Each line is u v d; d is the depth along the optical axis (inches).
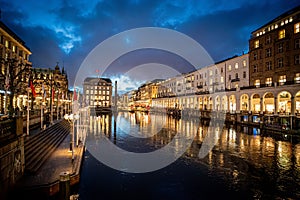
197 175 616.7
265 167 677.9
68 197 335.0
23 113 971.3
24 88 1624.0
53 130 1001.5
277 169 659.4
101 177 600.7
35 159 557.6
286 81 1667.1
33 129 907.4
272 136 1272.1
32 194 407.5
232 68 2359.7
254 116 1813.5
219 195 489.7
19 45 1701.5
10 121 418.0
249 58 2076.8
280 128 1413.6
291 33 1640.0
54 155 668.1
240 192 503.5
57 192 426.6
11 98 918.4
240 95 2054.6
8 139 399.2
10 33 1534.2
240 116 1988.2
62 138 975.0
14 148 417.7
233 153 860.0
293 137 1232.2
